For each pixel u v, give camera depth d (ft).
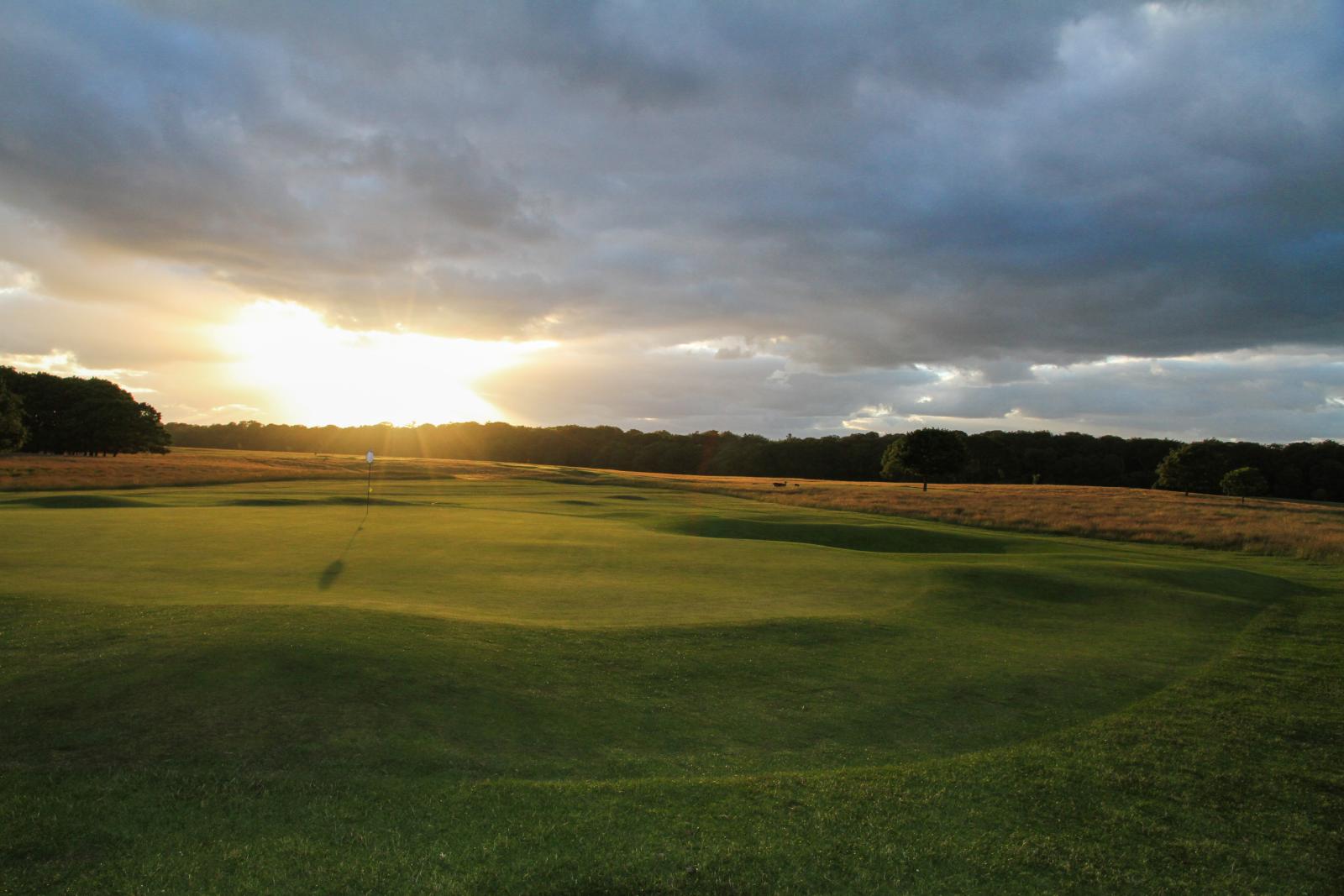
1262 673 46.96
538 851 23.72
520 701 35.63
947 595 65.82
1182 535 144.05
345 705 33.01
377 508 142.51
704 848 24.27
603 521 127.03
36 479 204.54
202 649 37.68
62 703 31.83
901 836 25.64
